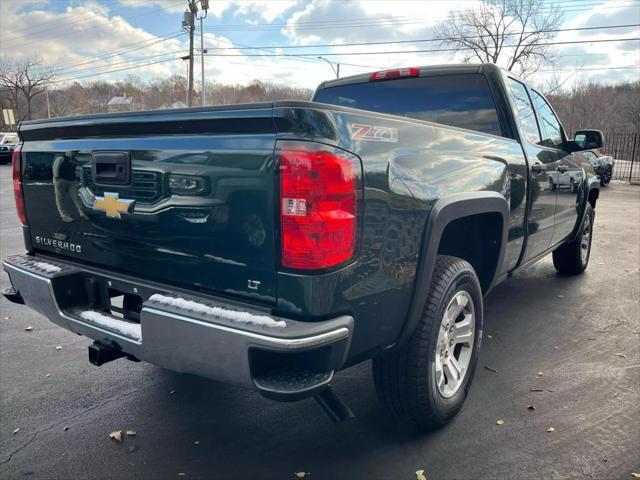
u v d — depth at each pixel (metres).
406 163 2.31
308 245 1.92
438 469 2.53
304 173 1.89
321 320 1.98
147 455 2.67
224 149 2.05
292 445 2.75
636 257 7.02
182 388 3.39
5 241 7.94
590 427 2.87
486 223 3.19
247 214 2.02
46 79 58.97
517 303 5.04
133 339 2.32
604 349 3.93
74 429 2.91
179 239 2.25
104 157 2.48
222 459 2.63
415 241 2.35
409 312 2.41
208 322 1.98
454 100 3.91
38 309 2.83
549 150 4.27
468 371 2.99
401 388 2.59
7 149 27.25
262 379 1.96
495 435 2.80
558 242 4.91
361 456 2.64
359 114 2.11
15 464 2.60
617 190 17.83
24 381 3.49
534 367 3.63
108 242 2.57
